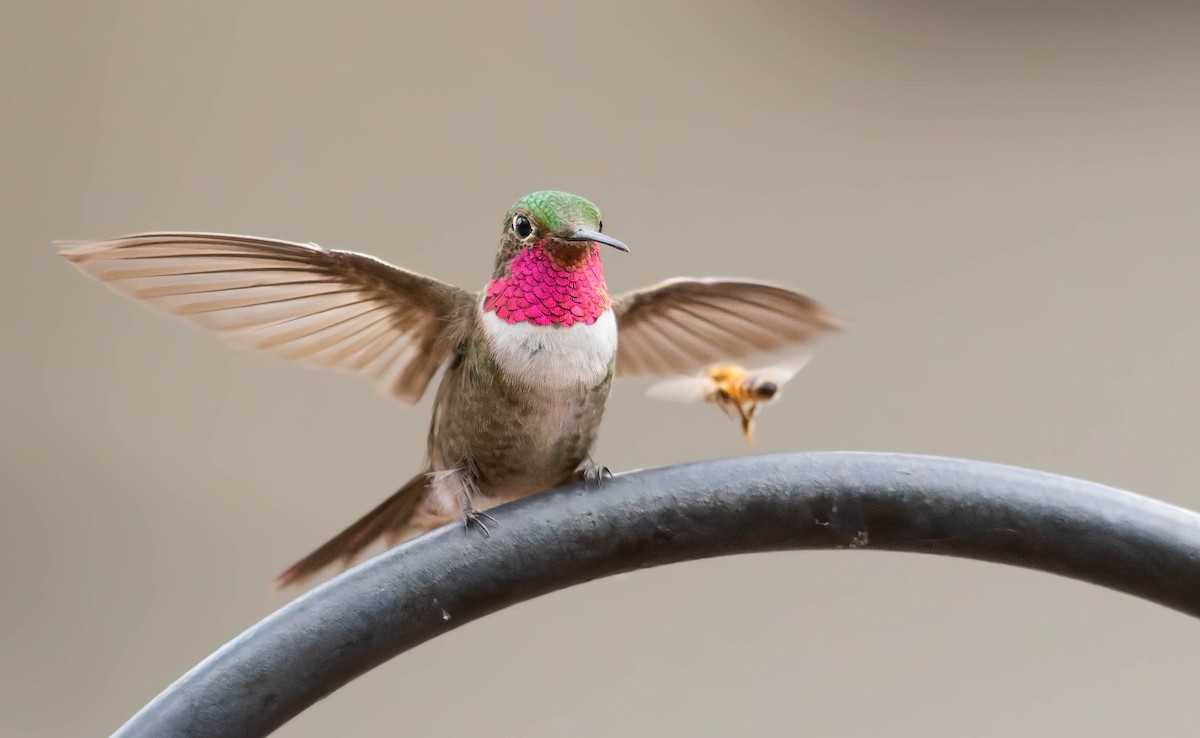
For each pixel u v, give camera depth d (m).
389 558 2.54
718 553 2.54
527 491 2.59
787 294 2.60
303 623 2.53
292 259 2.57
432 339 2.59
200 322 2.58
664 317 2.61
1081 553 2.54
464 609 2.54
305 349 2.59
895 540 2.54
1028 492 2.54
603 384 2.58
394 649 2.53
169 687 2.52
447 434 2.59
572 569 2.54
